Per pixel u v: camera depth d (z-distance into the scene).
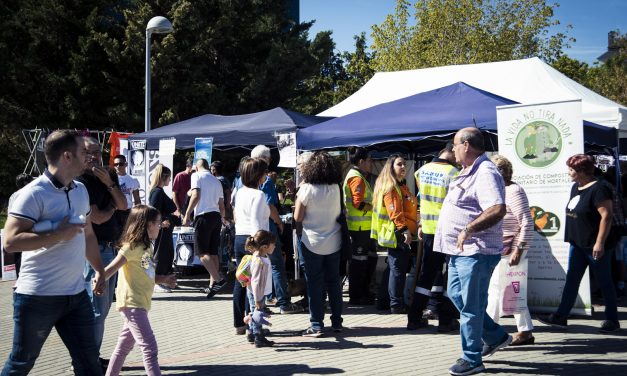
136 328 4.62
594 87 41.28
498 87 12.25
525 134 7.33
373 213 7.59
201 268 11.77
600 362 5.46
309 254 6.50
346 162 13.12
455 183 5.19
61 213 3.95
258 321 6.15
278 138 9.20
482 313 5.12
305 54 29.19
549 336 6.41
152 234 4.76
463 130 5.13
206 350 6.16
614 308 6.52
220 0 28.06
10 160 28.62
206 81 27.56
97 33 25.97
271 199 7.80
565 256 7.17
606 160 14.48
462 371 5.05
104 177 5.08
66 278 3.95
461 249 4.97
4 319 7.95
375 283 9.37
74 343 4.06
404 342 6.30
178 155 26.66
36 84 27.92
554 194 7.20
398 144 12.38
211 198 9.18
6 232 3.77
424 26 31.75
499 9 32.09
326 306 8.34
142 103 27.34
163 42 25.89
